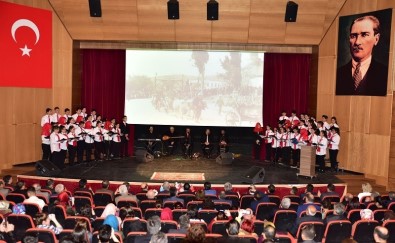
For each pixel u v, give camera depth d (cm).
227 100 1898
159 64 1897
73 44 1808
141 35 1802
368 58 1544
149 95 1906
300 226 711
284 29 1756
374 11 1522
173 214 829
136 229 711
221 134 1864
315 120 1705
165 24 1755
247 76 1894
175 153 1909
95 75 1900
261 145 1827
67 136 1543
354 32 1603
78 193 1042
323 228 726
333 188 1091
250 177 1342
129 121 1911
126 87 1906
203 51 1888
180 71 1895
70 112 1781
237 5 1684
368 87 1543
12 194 961
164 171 1515
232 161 1736
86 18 1730
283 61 1889
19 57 1597
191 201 927
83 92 1898
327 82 1753
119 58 1908
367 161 1542
